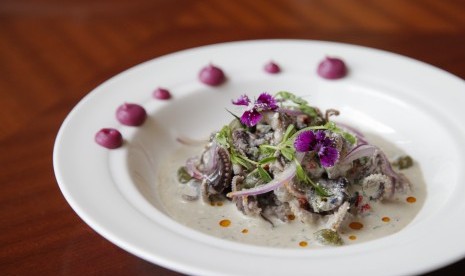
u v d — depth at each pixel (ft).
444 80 1.86
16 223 1.57
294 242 1.54
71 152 1.66
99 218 1.46
